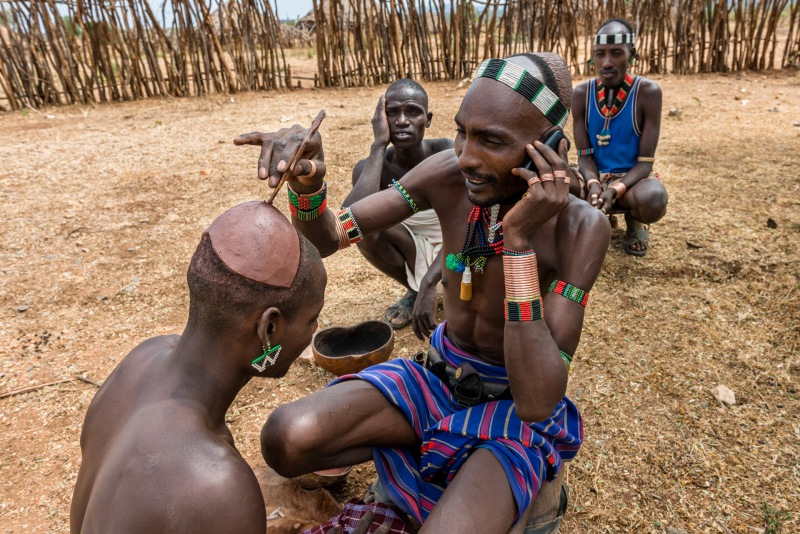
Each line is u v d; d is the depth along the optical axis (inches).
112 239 179.3
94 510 50.4
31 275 159.5
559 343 68.5
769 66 395.9
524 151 65.2
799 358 117.4
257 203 58.4
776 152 229.9
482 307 75.6
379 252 127.6
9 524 89.6
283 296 55.1
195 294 54.8
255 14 385.7
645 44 408.8
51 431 107.7
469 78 406.6
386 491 74.7
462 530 61.8
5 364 125.4
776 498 88.0
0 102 369.4
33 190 215.8
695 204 187.0
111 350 130.4
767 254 153.6
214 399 56.7
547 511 74.9
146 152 261.7
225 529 48.2
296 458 70.7
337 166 235.8
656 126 159.0
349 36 402.6
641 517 86.5
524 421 69.6
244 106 353.7
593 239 69.7
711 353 120.7
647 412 106.2
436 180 79.7
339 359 102.0
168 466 48.7
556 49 408.2
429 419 78.2
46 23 347.9
